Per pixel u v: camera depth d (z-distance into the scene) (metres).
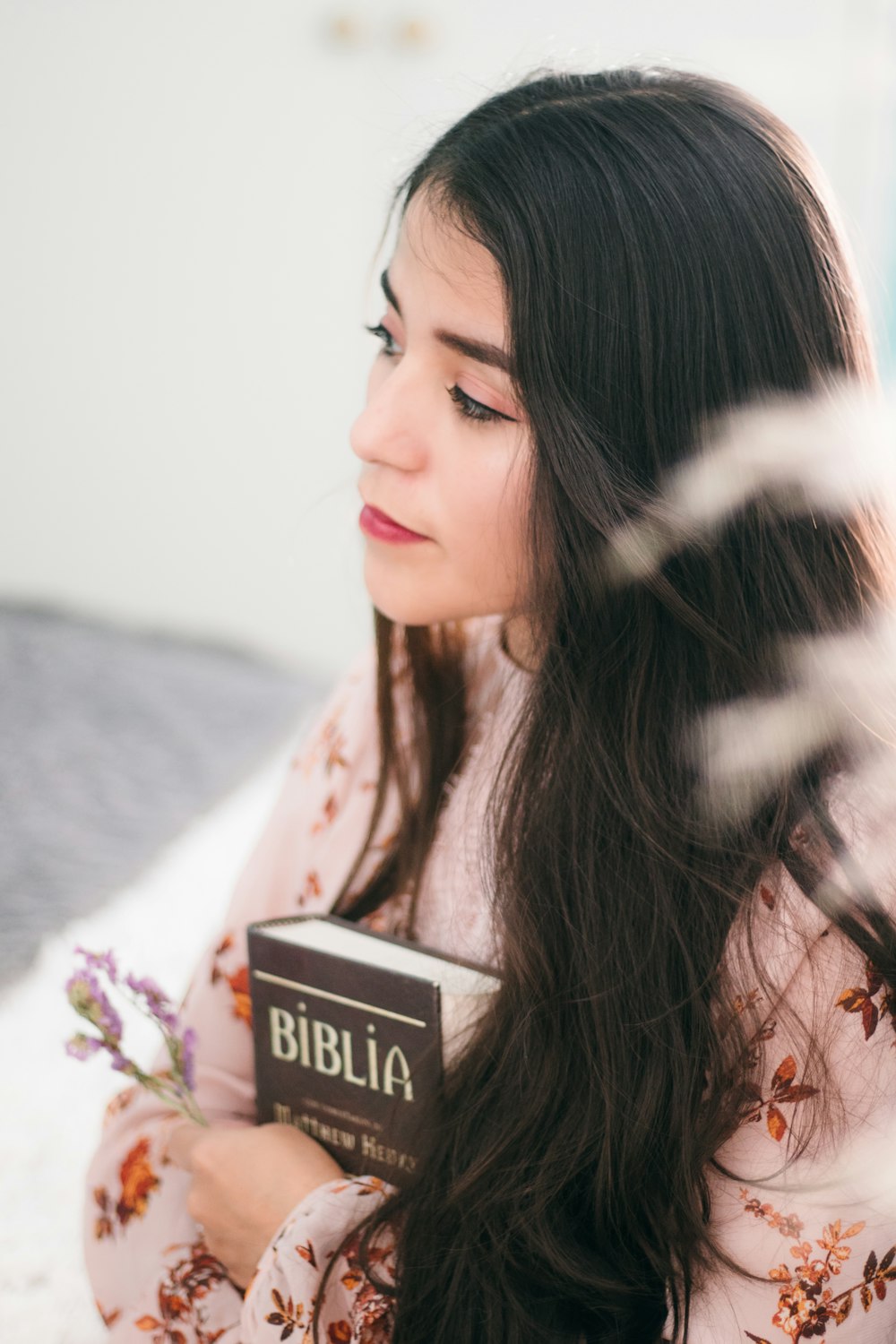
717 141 0.67
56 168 3.25
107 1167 0.92
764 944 0.69
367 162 3.05
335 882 0.93
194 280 3.26
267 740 2.92
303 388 3.28
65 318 3.37
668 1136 0.70
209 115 3.12
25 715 2.91
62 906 2.11
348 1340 0.74
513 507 0.70
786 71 2.59
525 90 0.71
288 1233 0.75
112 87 3.15
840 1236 0.68
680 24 2.65
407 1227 0.74
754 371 0.68
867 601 0.74
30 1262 1.43
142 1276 0.87
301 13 2.97
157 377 3.37
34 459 3.51
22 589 3.63
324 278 3.18
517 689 0.86
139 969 1.97
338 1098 0.80
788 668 0.72
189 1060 0.85
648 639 0.71
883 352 1.33
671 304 0.66
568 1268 0.70
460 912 0.86
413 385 0.70
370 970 0.75
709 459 0.69
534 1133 0.72
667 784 0.71
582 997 0.72
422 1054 0.74
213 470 3.40
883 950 0.67
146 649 3.42
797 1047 0.68
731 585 0.71
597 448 0.67
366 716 0.95
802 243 0.69
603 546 0.69
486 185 0.66
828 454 0.71
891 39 2.52
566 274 0.65
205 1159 0.82
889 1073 0.67
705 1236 0.69
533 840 0.74
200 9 3.04
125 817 2.47
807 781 0.71
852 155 2.58
